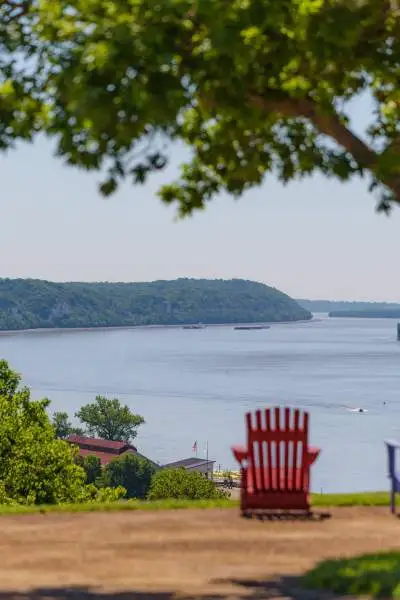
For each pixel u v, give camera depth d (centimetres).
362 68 1065
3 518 1423
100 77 796
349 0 878
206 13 819
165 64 795
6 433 4006
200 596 859
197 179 1250
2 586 919
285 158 1198
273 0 832
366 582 855
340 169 1116
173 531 1290
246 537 1240
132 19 822
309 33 880
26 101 1016
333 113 1057
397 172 1036
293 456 1407
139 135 866
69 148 869
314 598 837
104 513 1469
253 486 1417
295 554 1128
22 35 1008
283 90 1036
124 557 1108
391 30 992
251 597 852
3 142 1027
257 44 913
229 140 1130
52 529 1314
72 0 852
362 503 1507
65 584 932
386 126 1326
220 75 873
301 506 1412
